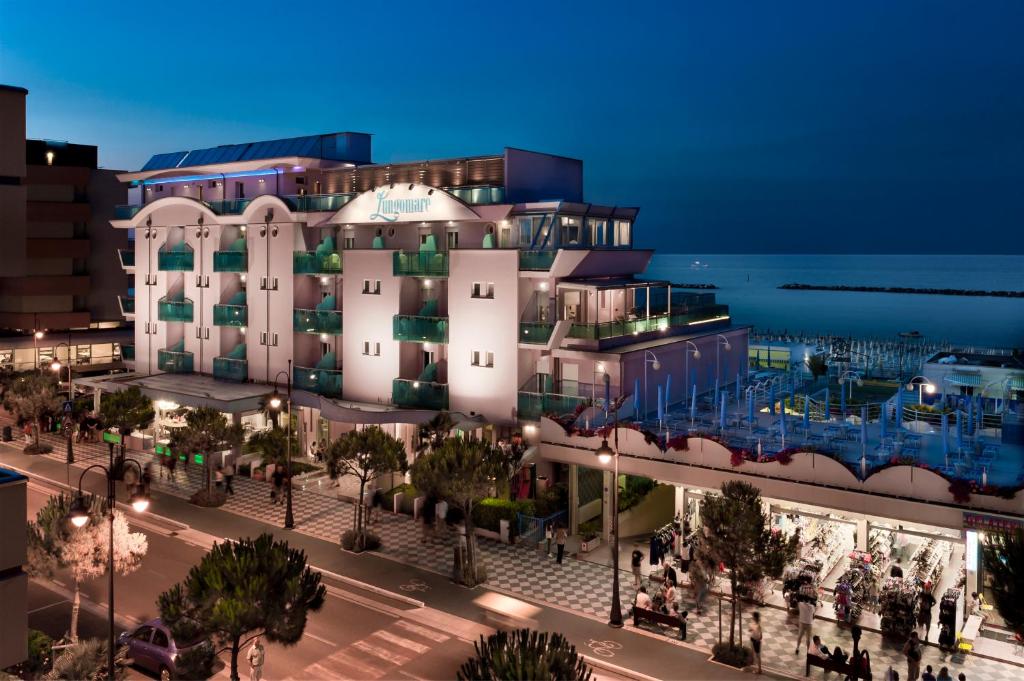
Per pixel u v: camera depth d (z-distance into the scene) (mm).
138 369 57719
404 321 42250
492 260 39438
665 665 23641
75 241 71938
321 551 32781
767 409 42250
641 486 38031
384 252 43531
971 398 38938
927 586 26734
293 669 23016
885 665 23797
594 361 38594
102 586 28828
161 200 53750
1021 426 33594
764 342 75875
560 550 31922
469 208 40125
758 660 23141
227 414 46656
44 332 70375
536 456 36500
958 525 26234
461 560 29938
